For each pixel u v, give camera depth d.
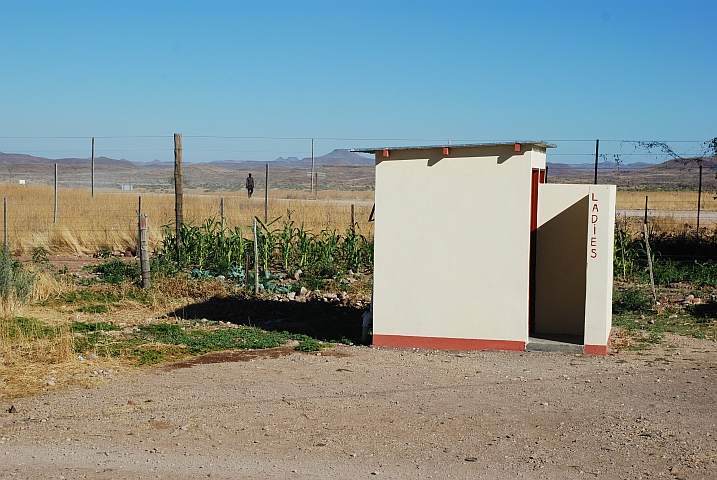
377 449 6.71
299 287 16.48
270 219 27.08
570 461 6.37
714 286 16.58
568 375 9.45
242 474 6.08
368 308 14.29
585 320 10.62
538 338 11.15
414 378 9.33
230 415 7.77
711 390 8.68
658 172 98.94
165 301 14.38
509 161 10.67
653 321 12.98
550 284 11.58
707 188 70.75
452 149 10.84
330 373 9.59
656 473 6.08
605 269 10.52
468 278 10.91
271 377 9.38
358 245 19.39
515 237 10.72
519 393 8.62
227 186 103.00
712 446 6.73
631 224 24.66
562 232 11.48
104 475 6.04
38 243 21.58
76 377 9.22
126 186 79.00
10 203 31.23
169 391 8.70
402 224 11.11
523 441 6.92
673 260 19.27
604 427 7.33
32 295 14.27
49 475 6.03
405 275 11.13
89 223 24.59
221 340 11.45
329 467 6.25
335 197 61.38
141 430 7.27
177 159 19.59
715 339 11.66
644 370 9.70
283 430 7.27
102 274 17.23
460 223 10.90
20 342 10.66
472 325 10.95
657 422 7.47
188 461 6.39
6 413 7.82
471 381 9.16
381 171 11.15
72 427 7.36
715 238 21.33
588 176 94.88
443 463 6.34
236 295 15.05
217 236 19.62
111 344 11.04
